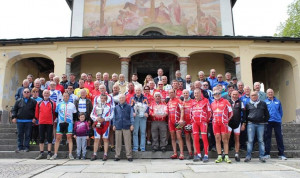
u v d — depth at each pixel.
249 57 14.58
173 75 17.05
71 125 8.06
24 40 14.20
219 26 17.50
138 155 8.17
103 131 7.86
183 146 8.70
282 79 16.47
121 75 9.91
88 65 17.14
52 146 8.75
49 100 8.29
